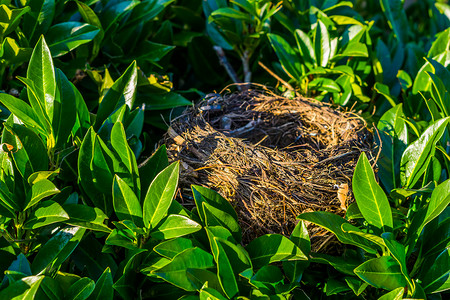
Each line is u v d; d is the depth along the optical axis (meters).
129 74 1.55
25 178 1.33
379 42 2.20
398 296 1.20
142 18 1.96
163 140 1.64
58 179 1.53
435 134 1.46
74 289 1.24
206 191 1.34
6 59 1.64
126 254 1.37
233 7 2.23
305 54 2.04
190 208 1.46
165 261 1.34
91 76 1.76
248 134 1.84
